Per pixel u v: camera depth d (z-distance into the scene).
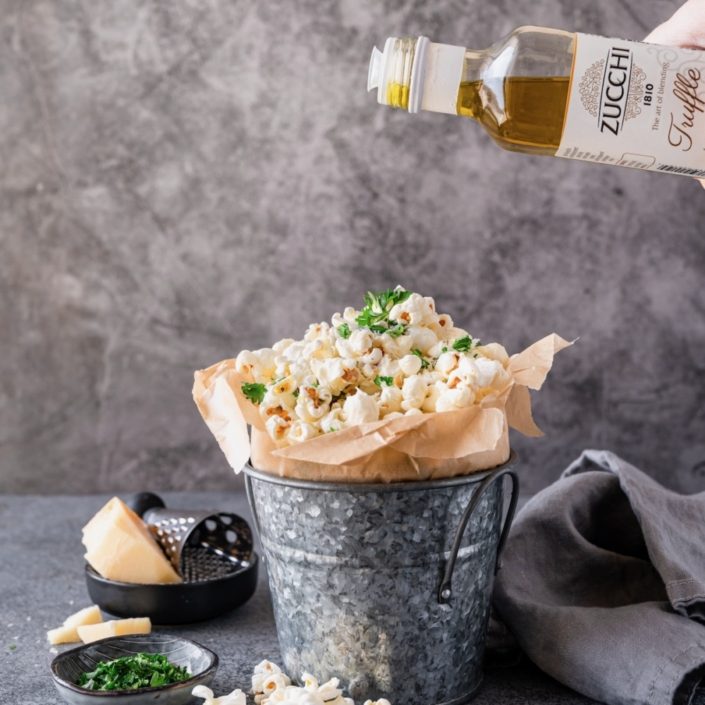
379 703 0.83
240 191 1.62
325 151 1.60
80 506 1.60
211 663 0.89
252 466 0.87
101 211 1.63
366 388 0.85
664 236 1.61
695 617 0.91
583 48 0.83
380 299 0.90
